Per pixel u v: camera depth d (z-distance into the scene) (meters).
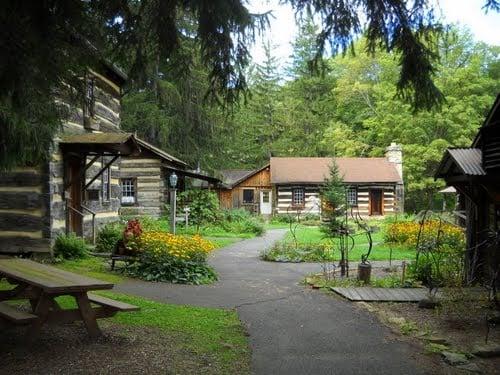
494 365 5.41
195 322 6.55
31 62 4.25
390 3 5.19
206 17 4.95
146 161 22.39
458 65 36.91
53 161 11.67
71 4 4.38
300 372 4.93
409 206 39.50
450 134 35.38
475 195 9.84
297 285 10.18
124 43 5.37
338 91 44.22
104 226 14.68
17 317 4.78
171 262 10.27
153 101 27.14
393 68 36.75
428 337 6.27
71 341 5.28
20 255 11.51
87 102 6.07
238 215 26.62
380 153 40.50
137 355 4.99
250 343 5.86
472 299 8.02
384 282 9.89
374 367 5.15
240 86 5.80
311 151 46.97
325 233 20.55
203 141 29.09
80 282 5.14
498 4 4.90
